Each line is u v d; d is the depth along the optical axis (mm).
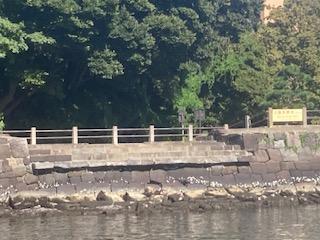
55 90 37594
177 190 30547
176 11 40500
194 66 43531
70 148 31719
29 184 29891
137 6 37781
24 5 34562
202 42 43438
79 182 30328
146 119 41812
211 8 42906
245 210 29312
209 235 22938
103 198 29031
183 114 38344
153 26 37812
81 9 35188
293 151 34312
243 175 32750
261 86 43906
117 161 30938
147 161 31266
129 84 39750
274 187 32156
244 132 34500
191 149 33188
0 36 32312
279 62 49469
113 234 23219
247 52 45812
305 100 44281
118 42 37000
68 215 27875
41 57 37312
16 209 27906
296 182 33281
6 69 35500
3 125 34781
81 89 40688
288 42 49656
